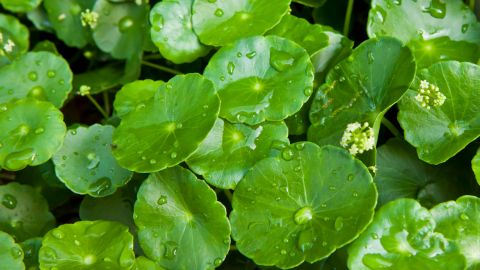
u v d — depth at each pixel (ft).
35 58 1.56
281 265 1.34
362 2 1.66
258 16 1.50
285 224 1.36
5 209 1.50
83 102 1.74
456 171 1.45
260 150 1.41
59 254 1.37
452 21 1.51
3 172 1.61
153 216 1.40
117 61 1.74
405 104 1.42
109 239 1.38
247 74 1.45
